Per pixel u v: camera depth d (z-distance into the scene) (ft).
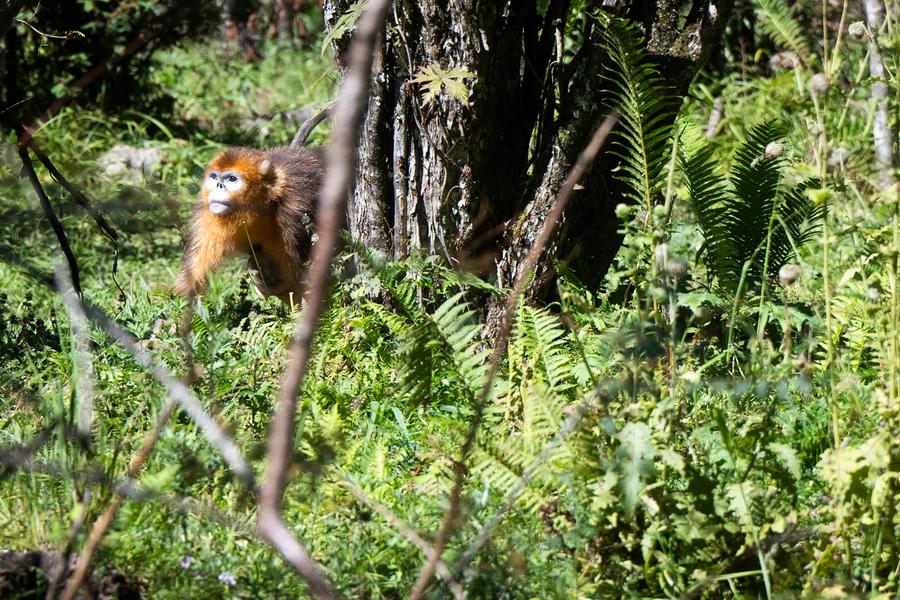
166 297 36.96
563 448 20.67
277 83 81.76
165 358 28.58
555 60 30.89
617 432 19.79
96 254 46.47
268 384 27.22
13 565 17.97
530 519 20.16
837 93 22.79
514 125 31.01
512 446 21.15
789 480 19.56
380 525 20.40
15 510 21.02
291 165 42.29
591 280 32.19
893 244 19.56
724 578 18.29
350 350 29.45
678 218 35.78
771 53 57.31
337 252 32.40
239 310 34.42
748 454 20.79
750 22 56.18
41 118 59.62
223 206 41.14
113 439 23.61
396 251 31.50
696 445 21.54
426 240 31.07
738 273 30.99
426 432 25.57
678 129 28.94
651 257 23.93
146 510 19.77
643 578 19.26
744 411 23.65
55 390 26.27
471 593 18.02
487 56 29.40
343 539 19.99
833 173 21.12
